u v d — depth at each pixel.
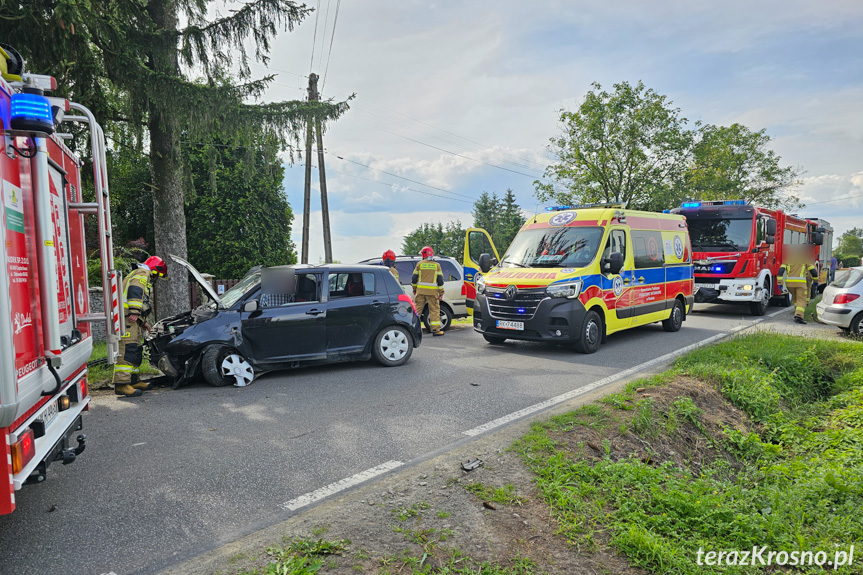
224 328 7.29
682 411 5.83
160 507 3.78
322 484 4.14
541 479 4.00
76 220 4.28
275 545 3.15
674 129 29.17
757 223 14.94
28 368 3.12
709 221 15.50
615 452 4.70
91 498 3.92
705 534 3.49
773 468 5.10
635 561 3.05
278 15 11.90
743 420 6.45
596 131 29.45
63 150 4.05
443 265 13.16
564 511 3.54
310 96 21.33
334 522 3.40
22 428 3.16
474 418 5.81
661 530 3.46
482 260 10.73
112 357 4.30
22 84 3.37
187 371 7.23
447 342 11.11
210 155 13.12
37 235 3.28
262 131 12.24
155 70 10.88
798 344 9.44
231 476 4.30
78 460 4.66
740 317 15.11
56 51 9.08
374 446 4.96
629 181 30.11
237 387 7.30
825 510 4.04
